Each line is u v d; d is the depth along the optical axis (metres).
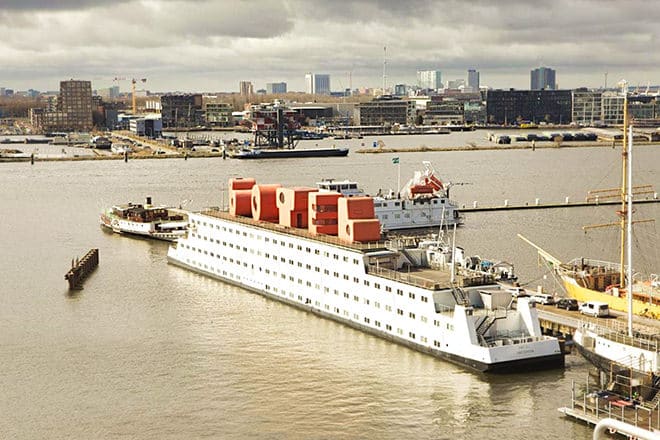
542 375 100.12
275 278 139.62
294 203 141.88
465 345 102.00
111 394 96.06
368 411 90.44
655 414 83.12
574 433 83.88
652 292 123.50
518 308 105.94
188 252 166.38
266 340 115.81
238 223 149.62
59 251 187.62
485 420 87.69
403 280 113.00
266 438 84.25
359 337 117.06
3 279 156.62
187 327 122.62
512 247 185.88
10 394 96.25
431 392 95.44
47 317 128.62
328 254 125.94
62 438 84.69
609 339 96.38
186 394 95.81
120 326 123.44
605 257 174.75
